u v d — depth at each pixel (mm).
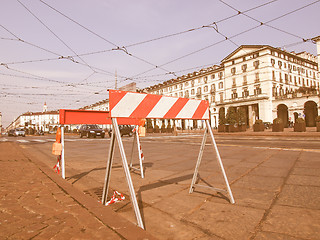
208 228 2070
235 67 47031
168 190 3396
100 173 4895
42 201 2635
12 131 36406
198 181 3885
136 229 1765
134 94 2672
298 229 1991
